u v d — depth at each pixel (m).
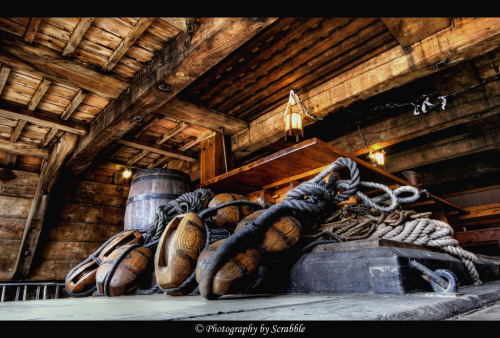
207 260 2.04
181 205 3.84
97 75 5.00
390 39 4.72
